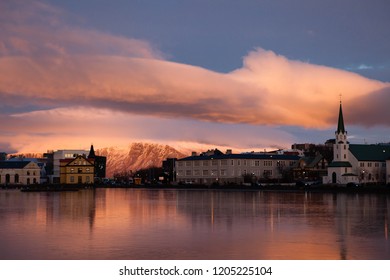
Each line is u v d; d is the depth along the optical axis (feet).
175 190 624.59
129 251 137.80
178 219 220.23
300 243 150.71
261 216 232.73
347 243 150.71
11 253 134.72
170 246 145.38
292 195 450.71
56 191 607.37
